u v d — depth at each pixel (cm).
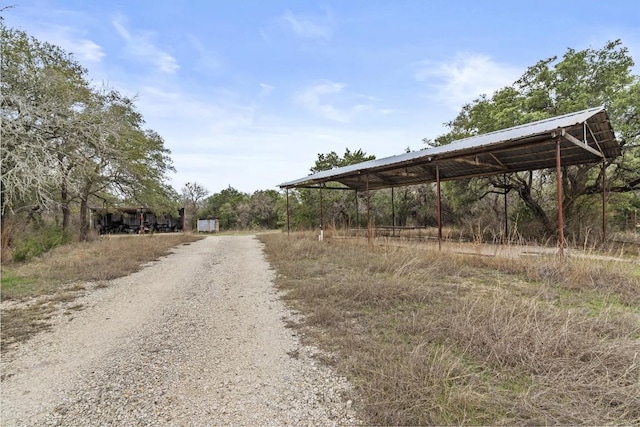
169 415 199
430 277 545
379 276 560
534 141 648
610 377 213
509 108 1109
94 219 2398
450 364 232
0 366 272
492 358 246
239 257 978
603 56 997
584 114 637
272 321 376
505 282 513
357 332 322
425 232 1498
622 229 1217
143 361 278
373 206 2014
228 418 194
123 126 1262
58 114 1045
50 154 999
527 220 1272
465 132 1585
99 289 558
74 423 193
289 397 216
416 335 303
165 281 629
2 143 888
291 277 612
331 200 2047
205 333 344
